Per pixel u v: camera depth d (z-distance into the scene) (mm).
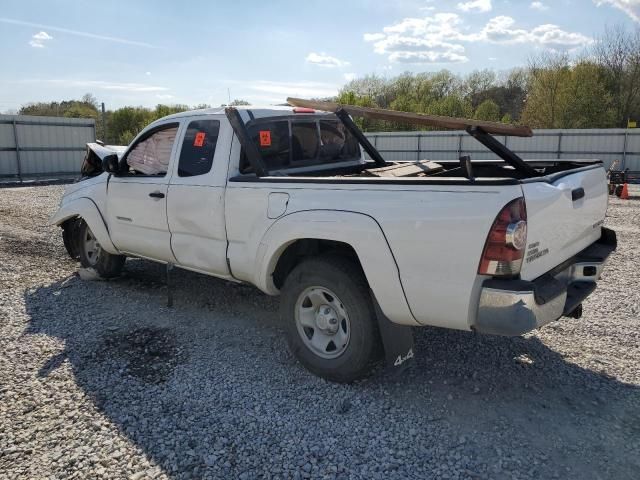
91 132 26078
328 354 3838
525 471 2873
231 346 4477
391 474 2863
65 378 3908
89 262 6238
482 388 3750
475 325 3145
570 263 3824
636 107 37094
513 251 2973
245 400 3613
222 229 4359
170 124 4961
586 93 36531
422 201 3207
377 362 3783
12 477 2836
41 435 3207
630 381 3822
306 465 2938
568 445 3090
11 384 3807
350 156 5590
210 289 5926
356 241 3459
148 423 3336
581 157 26312
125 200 5324
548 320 3191
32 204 13633
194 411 3477
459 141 28641
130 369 4059
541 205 3182
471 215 3037
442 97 52031
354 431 3252
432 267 3197
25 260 7191
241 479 2828
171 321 5023
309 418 3398
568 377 3889
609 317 5020
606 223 10766
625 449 3049
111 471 2895
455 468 2906
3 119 23000
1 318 5059
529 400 3584
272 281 4152
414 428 3275
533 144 27109
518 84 54688
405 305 3361
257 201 4039
